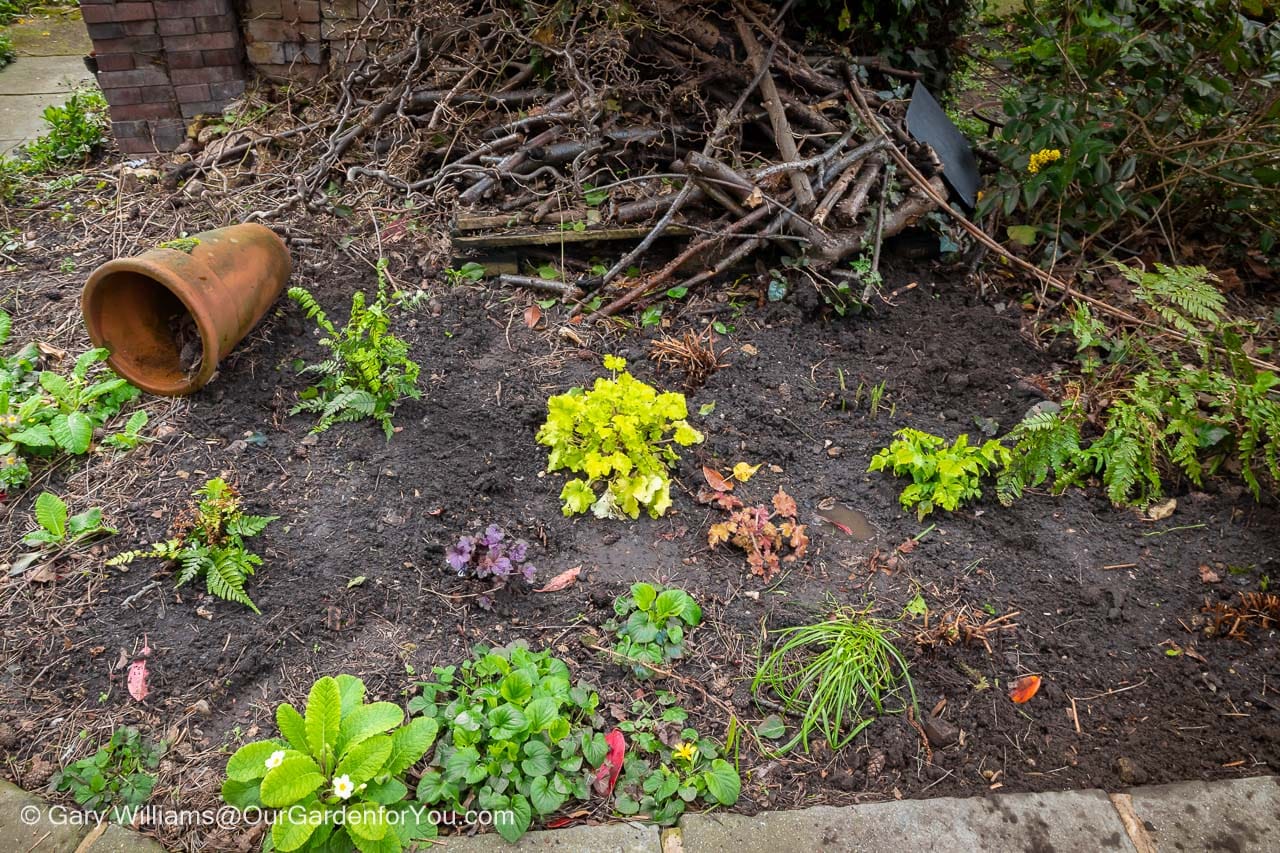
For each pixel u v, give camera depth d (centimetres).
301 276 415
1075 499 321
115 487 309
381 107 482
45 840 212
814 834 215
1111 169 433
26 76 697
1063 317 406
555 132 448
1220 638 272
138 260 316
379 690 246
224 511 281
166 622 263
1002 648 267
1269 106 387
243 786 212
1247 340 391
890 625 270
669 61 455
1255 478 311
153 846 212
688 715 245
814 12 511
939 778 232
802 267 402
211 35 498
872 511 314
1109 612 277
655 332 394
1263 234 434
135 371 341
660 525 305
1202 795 226
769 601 279
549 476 323
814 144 441
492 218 414
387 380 337
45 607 267
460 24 480
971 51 618
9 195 482
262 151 491
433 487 313
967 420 352
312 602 270
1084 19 400
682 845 213
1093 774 233
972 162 480
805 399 361
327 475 317
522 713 225
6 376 343
